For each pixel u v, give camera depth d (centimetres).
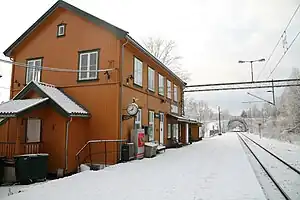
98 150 1530
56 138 1391
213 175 1113
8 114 1221
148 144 1761
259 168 1412
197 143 3384
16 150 1245
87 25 1673
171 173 1152
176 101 2956
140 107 1883
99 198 770
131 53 1759
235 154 1989
